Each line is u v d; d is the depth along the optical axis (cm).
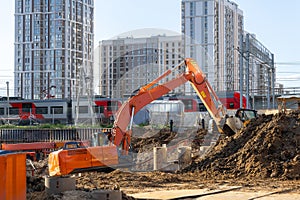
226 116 2200
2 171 904
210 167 1927
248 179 1767
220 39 9069
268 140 1928
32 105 5806
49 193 1223
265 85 5553
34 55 10969
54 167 1579
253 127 2102
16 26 11138
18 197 982
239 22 10231
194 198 1366
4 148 2794
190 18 8912
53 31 10806
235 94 4534
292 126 1991
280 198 1334
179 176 1845
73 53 10981
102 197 1142
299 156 1823
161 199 1333
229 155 1986
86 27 11425
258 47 4350
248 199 1321
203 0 8794
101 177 1734
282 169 1795
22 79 11062
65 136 3956
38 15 10925
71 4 10931
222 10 9238
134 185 1606
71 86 10806
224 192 1462
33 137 4022
